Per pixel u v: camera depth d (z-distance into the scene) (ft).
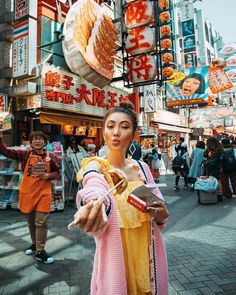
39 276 9.89
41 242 11.22
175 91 50.06
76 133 33.32
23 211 11.31
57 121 27.37
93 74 26.18
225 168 24.17
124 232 3.79
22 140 28.02
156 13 29.94
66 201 23.86
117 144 4.16
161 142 57.21
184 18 80.38
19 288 9.05
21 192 11.43
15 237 14.38
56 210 20.57
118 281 3.37
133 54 31.04
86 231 2.93
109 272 3.42
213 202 21.99
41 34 29.68
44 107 25.68
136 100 41.09
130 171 4.45
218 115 63.57
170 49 29.99
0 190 22.49
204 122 64.75
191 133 73.05
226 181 24.40
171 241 13.38
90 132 35.63
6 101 25.52
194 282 9.34
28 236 14.53
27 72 24.79
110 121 4.21
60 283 9.34
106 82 28.45
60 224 16.88
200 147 28.60
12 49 26.00
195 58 77.05
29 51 24.86
